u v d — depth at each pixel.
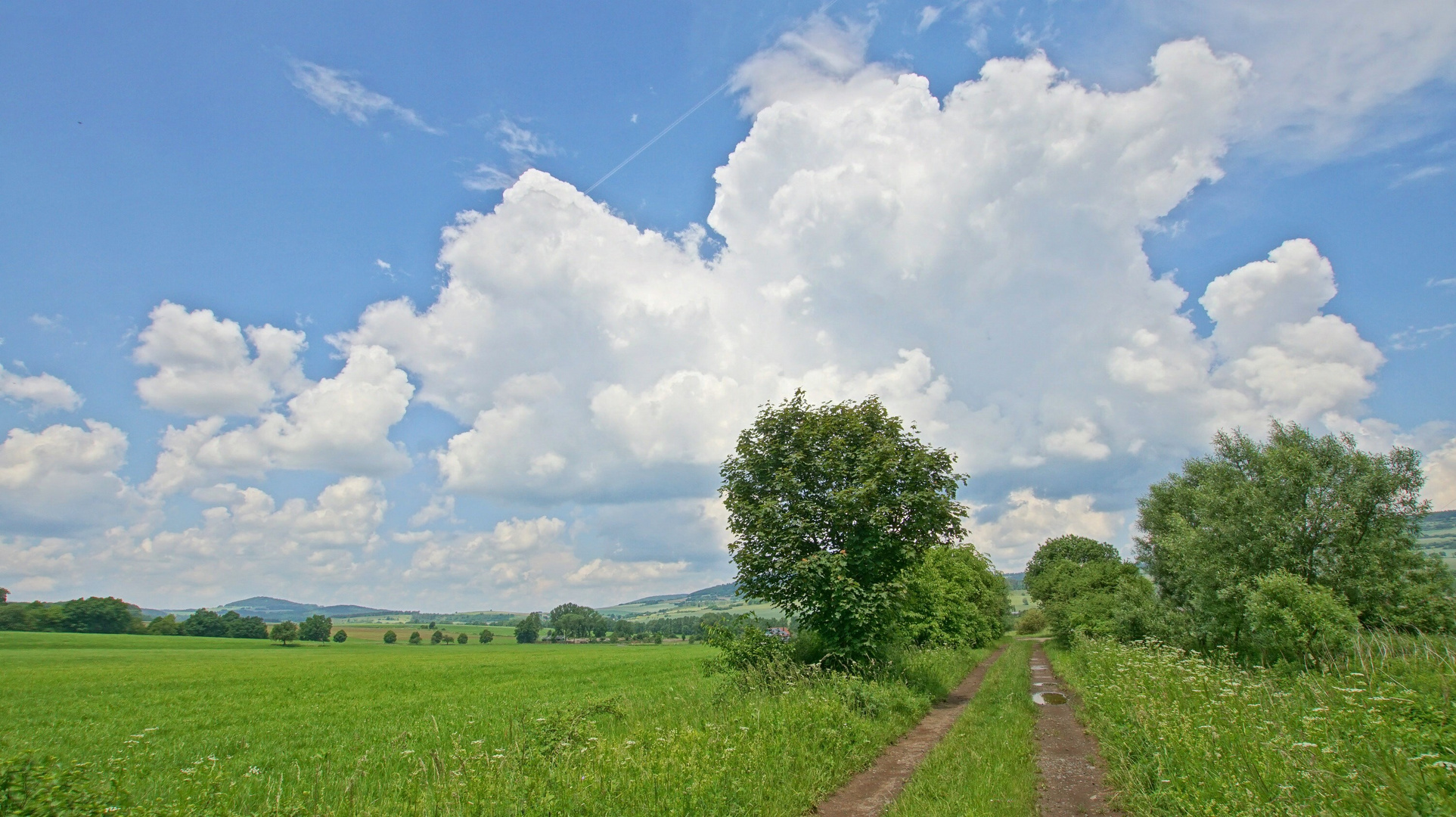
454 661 66.62
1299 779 6.81
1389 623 21.02
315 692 36.78
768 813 8.16
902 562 19.34
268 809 9.02
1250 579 22.86
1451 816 5.52
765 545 18.91
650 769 8.70
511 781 8.41
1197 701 11.34
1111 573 61.66
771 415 20.14
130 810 7.60
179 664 63.97
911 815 8.20
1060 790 9.75
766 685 15.98
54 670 55.19
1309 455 23.98
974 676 28.67
